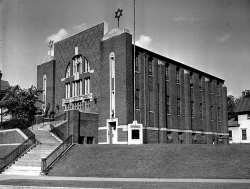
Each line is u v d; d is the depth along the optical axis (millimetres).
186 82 44469
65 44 42500
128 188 15234
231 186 15359
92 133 35281
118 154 24688
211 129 49906
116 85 34281
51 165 24203
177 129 41500
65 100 41031
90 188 15320
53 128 33094
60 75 42781
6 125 36625
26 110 40250
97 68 37312
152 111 37594
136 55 36438
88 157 24906
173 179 19031
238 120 55719
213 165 21047
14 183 17922
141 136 31875
